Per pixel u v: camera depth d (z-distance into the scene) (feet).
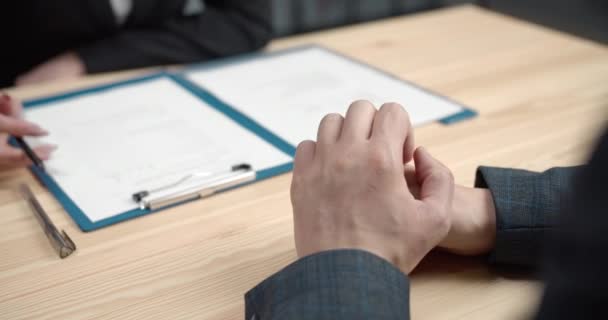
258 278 1.90
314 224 1.68
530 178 2.01
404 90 3.30
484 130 2.86
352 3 6.19
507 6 6.87
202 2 4.64
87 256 2.01
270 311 1.55
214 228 2.15
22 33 4.31
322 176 1.73
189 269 1.94
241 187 2.40
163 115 2.97
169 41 4.06
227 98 3.20
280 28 5.90
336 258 1.56
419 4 6.52
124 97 3.20
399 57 3.86
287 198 2.33
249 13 4.34
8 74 4.45
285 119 2.93
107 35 4.41
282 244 2.06
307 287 1.54
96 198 2.31
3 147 2.56
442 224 1.73
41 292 1.85
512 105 3.14
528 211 1.90
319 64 3.71
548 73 3.58
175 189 2.31
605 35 6.19
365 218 1.65
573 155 2.60
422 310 1.75
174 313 1.76
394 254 1.64
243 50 4.06
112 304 1.79
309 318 1.47
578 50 3.97
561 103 3.16
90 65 3.82
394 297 1.52
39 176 2.47
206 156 2.57
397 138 1.78
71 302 1.80
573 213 0.95
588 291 0.93
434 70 3.64
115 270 1.94
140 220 2.20
